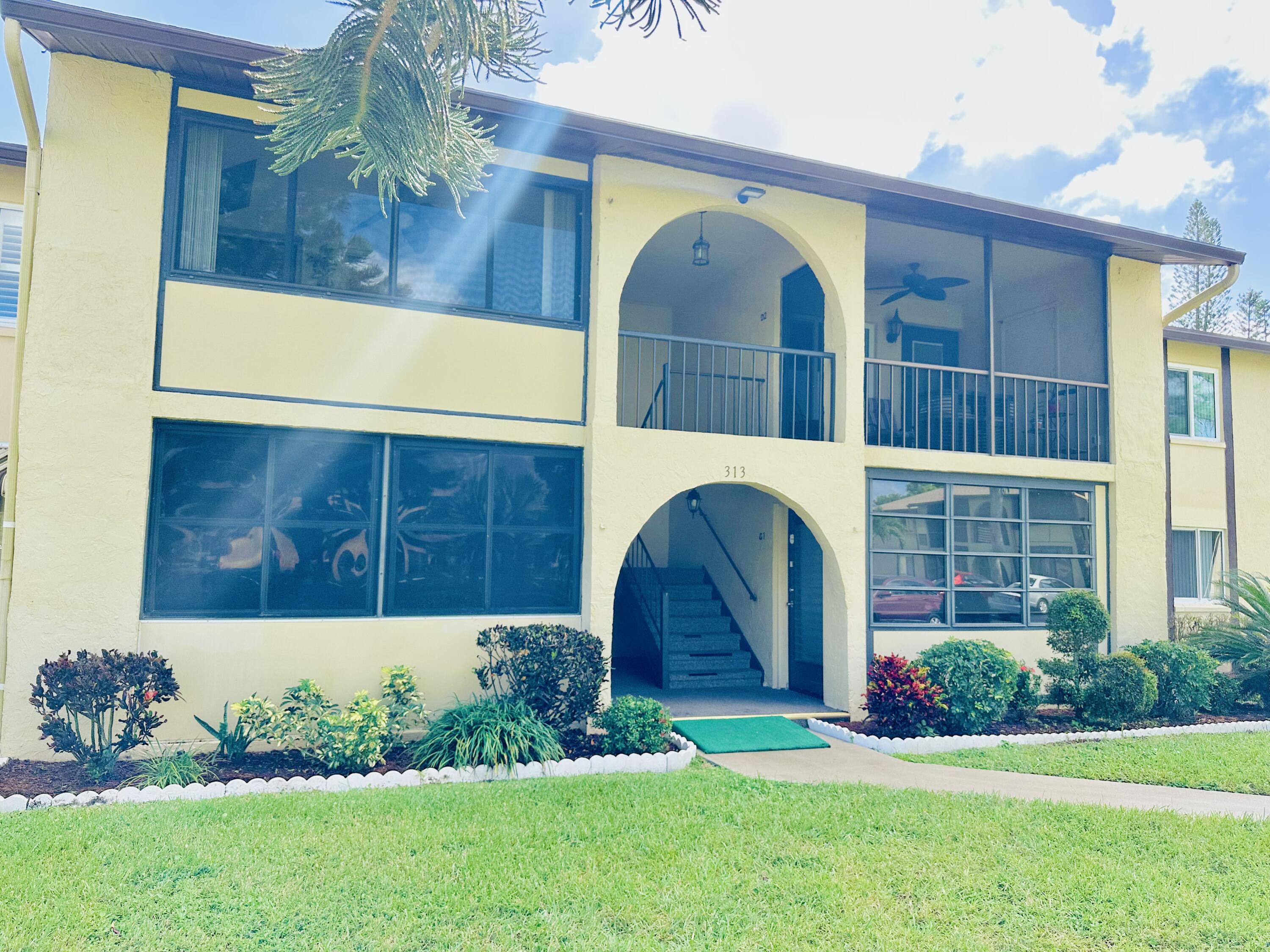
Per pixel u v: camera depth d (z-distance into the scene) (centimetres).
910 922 440
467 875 478
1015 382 1162
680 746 795
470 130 392
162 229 733
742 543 1213
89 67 716
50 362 695
